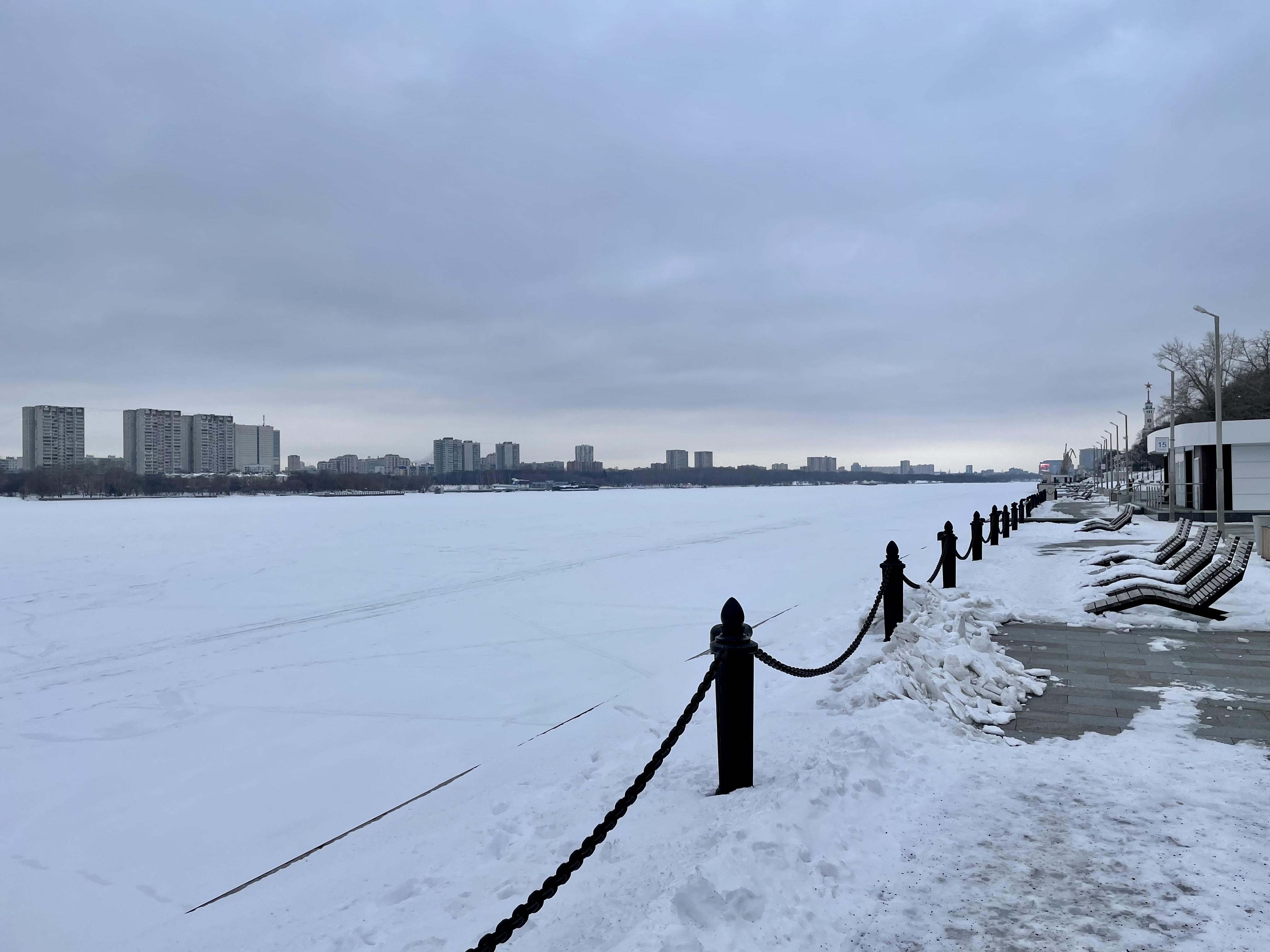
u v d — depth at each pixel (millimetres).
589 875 3846
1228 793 4305
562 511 60812
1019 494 116938
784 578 17781
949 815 4129
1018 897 3291
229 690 9328
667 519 47375
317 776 6465
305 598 16609
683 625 12477
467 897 3943
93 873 4906
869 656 7520
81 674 10328
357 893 4352
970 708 5977
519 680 9367
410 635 12320
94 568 22500
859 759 4750
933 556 20672
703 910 3109
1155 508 37531
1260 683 6852
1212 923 3043
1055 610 10711
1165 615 10219
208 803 5977
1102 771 4707
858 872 3523
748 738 4648
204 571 21609
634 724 7207
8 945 4109
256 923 4141
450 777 6289
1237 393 76188
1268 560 15258
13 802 6082
